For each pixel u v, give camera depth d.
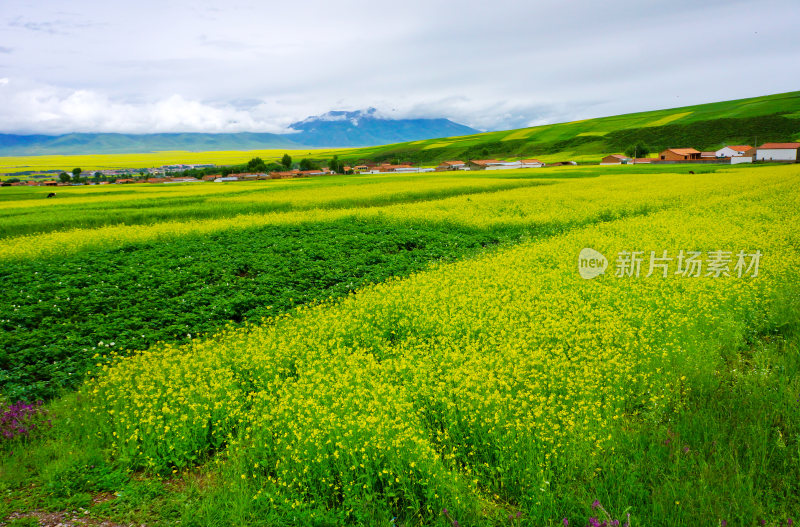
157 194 56.16
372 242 22.86
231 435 7.04
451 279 14.46
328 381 8.06
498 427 6.38
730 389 7.47
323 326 10.89
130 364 9.44
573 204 31.64
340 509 5.73
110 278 16.77
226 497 5.91
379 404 6.90
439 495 5.59
